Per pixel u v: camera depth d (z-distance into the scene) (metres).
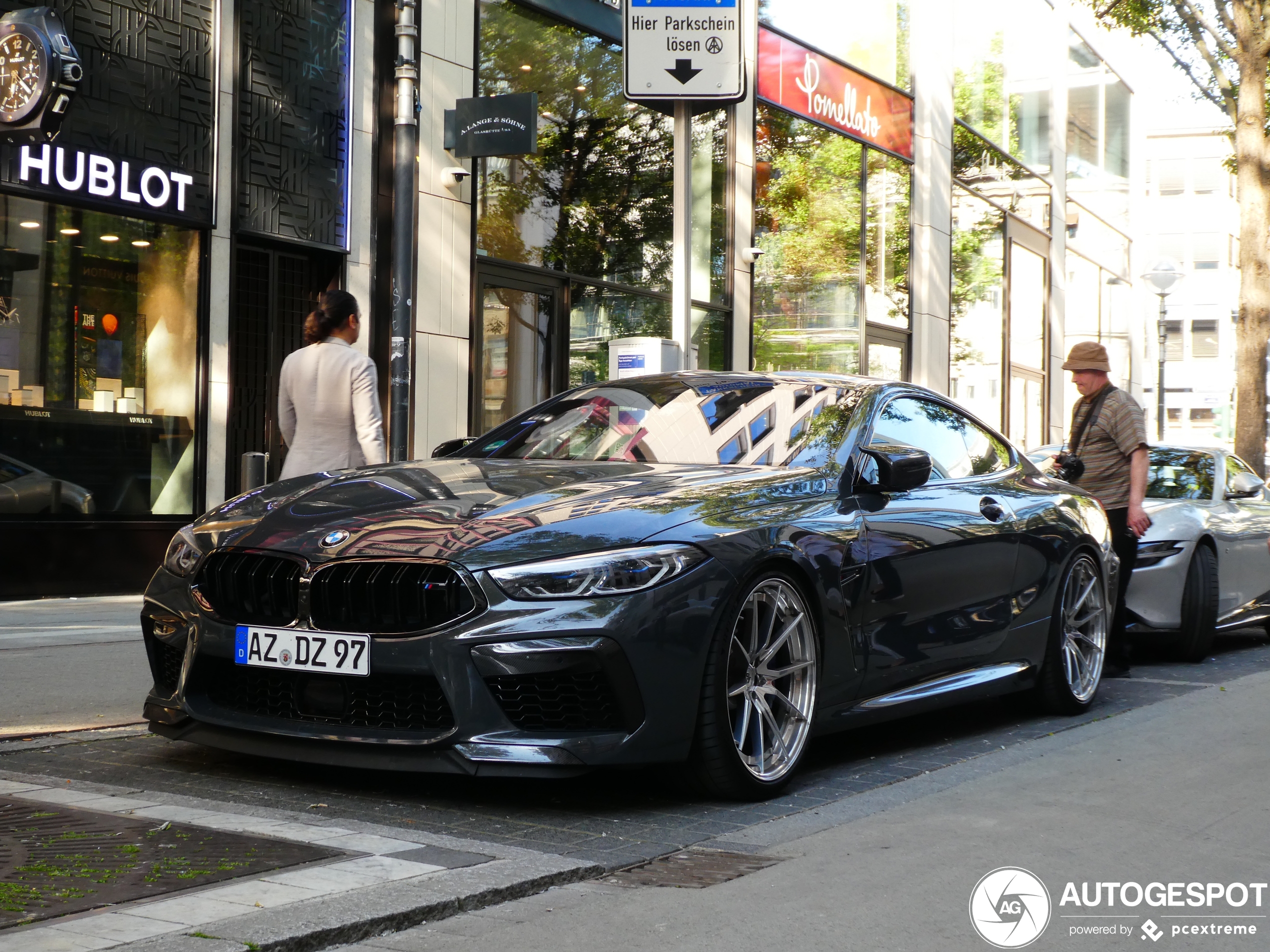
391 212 12.05
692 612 3.90
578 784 4.32
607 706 3.81
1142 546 7.78
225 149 10.74
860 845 3.67
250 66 10.93
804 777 4.59
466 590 3.77
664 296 15.05
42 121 6.72
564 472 4.55
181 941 2.54
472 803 4.02
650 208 14.87
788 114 17.34
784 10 17.27
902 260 20.09
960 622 5.20
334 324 5.76
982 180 22.83
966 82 22.14
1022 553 5.62
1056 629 5.88
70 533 9.81
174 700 4.22
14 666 6.42
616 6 14.47
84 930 2.59
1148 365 57.97
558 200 13.66
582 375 13.93
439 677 3.74
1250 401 17.91
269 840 3.36
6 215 9.41
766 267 16.92
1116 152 30.61
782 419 5.05
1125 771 4.74
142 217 10.17
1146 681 7.23
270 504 4.41
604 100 14.27
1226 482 8.66
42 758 4.43
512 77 13.15
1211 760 4.94
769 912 3.05
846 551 4.54
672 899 3.14
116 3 9.96
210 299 10.70
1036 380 25.50
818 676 4.43
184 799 3.85
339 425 5.70
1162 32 20.09
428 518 4.04
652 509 4.08
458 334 12.41
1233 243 62.12
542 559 3.81
